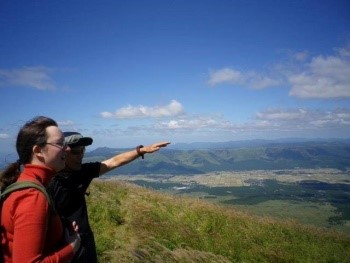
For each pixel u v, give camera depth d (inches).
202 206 575.2
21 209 79.5
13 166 91.8
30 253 77.3
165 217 485.4
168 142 165.0
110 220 420.5
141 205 502.3
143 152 159.2
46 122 92.7
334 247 529.3
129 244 333.7
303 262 450.3
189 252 353.7
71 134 133.6
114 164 155.2
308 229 617.0
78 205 132.0
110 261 291.7
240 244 455.8
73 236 94.3
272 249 462.0
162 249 350.6
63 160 95.9
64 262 86.0
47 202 83.9
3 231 81.7
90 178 143.3
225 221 536.7
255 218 601.0
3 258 81.7
